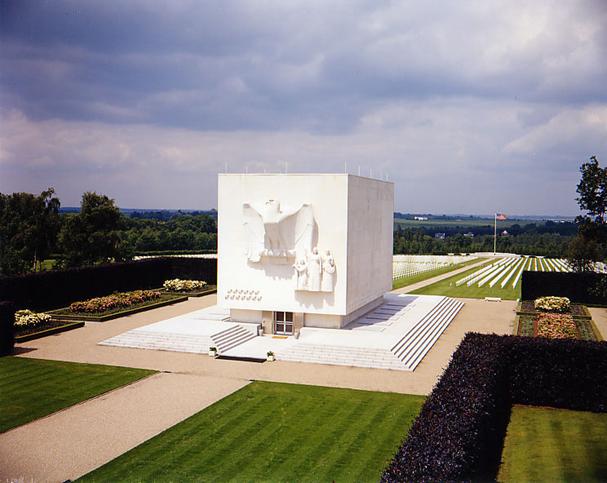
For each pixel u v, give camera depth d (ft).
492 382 93.97
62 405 108.47
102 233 301.43
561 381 114.83
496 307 224.74
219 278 165.89
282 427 98.63
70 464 84.69
